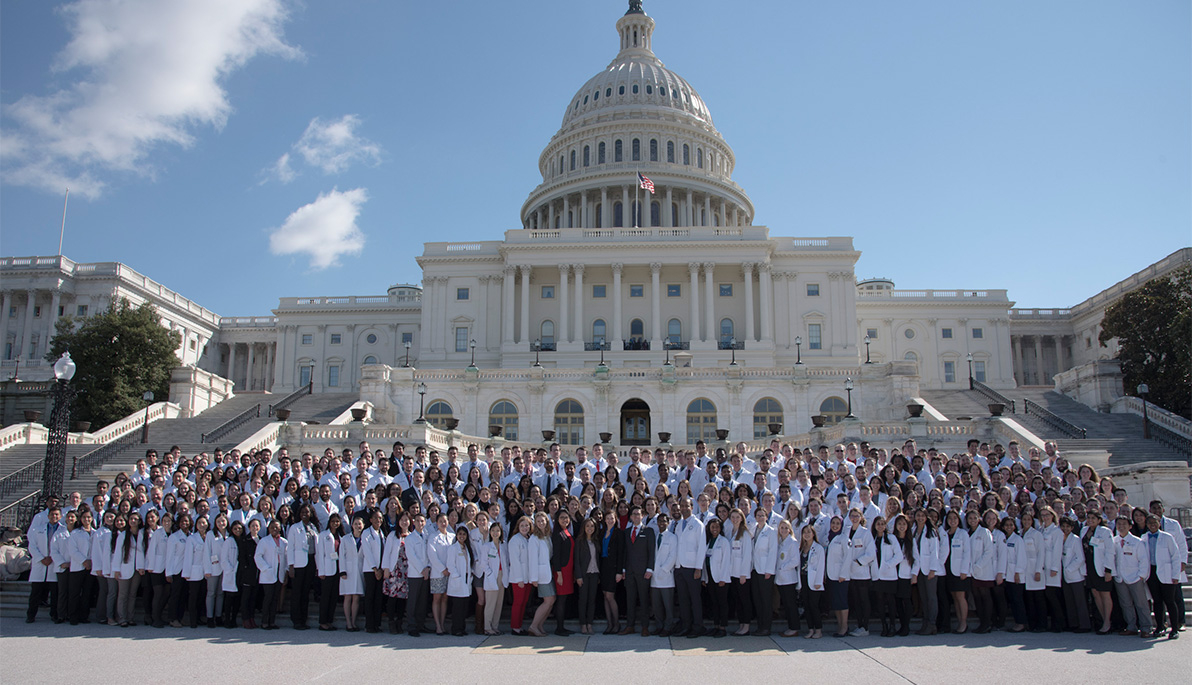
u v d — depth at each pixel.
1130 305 52.75
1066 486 17.81
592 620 14.71
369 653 12.88
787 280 77.06
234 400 53.41
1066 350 95.50
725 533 14.65
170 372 53.09
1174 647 13.35
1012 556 14.85
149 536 15.54
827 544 14.93
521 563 14.49
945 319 90.69
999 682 11.05
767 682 11.05
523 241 76.12
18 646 13.38
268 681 11.01
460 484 18.36
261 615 16.41
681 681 11.11
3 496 29.00
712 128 106.56
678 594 14.47
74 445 37.19
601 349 71.75
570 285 77.25
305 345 98.25
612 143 100.12
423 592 14.89
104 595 15.70
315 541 15.40
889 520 14.86
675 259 75.25
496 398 47.50
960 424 34.19
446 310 78.50
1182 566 14.26
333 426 35.59
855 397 46.62
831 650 13.17
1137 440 36.62
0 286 85.69
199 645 13.50
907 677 11.32
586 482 17.42
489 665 12.03
